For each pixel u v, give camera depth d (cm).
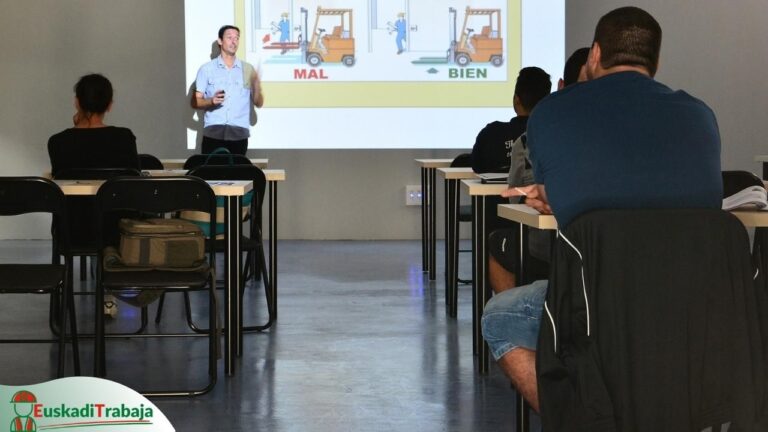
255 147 821
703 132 232
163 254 364
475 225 409
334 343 459
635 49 239
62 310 357
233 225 392
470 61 820
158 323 507
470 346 452
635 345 210
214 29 812
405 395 368
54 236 439
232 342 398
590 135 230
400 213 854
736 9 839
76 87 484
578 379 213
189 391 367
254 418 338
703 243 212
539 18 818
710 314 212
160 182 354
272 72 816
